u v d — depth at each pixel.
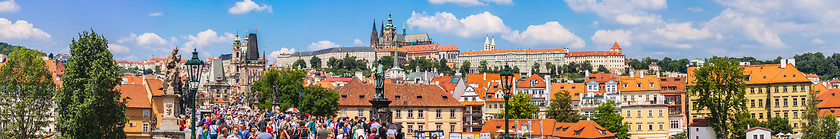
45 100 107.25
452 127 168.25
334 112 156.00
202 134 56.00
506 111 63.91
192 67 57.22
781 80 196.25
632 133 191.88
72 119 87.62
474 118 199.75
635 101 199.62
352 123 67.56
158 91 100.56
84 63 90.19
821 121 176.12
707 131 180.12
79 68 90.00
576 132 155.25
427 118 166.00
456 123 168.62
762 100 198.88
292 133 60.28
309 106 151.75
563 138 155.62
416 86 169.12
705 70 166.50
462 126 169.62
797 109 193.62
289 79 164.12
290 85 160.00
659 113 192.50
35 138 105.44
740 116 165.25
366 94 166.12
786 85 195.38
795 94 194.25
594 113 183.50
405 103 163.50
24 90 105.50
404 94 165.88
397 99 164.38
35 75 106.00
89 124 88.50
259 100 168.25
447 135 167.12
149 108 100.50
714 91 164.25
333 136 60.09
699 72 168.12
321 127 59.88
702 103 167.50
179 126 83.06
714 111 166.25
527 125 156.25
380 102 81.94
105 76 89.38
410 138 146.38
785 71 198.12
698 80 170.12
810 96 186.88
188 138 74.00
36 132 110.06
